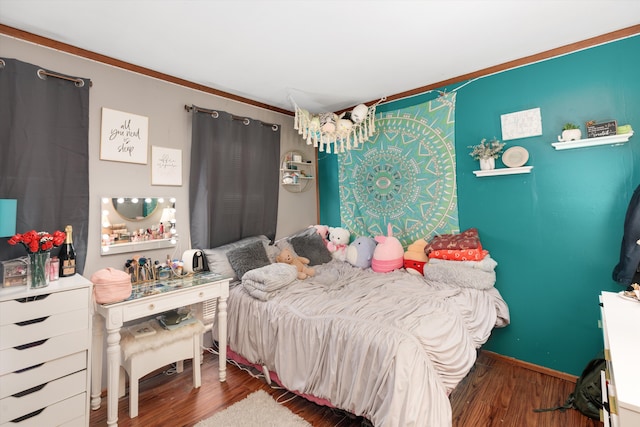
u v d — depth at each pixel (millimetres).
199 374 2127
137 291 1917
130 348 1829
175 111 2539
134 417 1821
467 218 2676
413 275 2635
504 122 2451
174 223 2480
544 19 1854
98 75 2139
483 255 2400
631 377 898
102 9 1659
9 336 1387
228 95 2914
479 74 2562
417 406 1352
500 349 2516
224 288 2211
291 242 3135
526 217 2385
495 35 2020
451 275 2322
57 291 1524
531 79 2326
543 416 1804
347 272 2844
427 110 2859
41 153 1870
